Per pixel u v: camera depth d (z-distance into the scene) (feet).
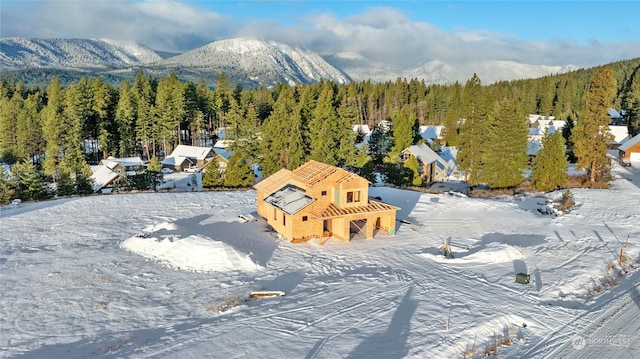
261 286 81.66
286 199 114.32
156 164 221.25
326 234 113.50
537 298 77.82
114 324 67.10
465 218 135.54
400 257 99.76
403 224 127.65
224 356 58.39
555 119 438.40
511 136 183.73
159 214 135.23
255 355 58.59
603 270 90.33
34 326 66.18
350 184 111.65
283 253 100.78
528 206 153.17
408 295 78.28
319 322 67.92
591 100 179.01
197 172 257.14
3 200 154.51
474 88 338.34
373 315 70.38
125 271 87.97
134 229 119.03
